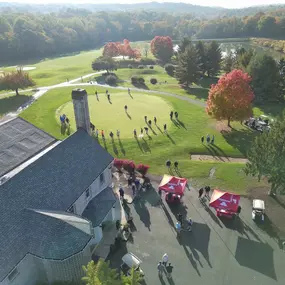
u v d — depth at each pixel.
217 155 44.81
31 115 61.12
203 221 30.77
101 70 109.62
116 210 32.59
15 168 28.17
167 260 25.67
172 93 77.81
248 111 51.09
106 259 26.52
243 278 24.67
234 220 30.73
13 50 161.88
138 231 29.69
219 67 99.69
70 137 30.06
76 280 22.50
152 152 45.53
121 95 74.62
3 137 30.16
